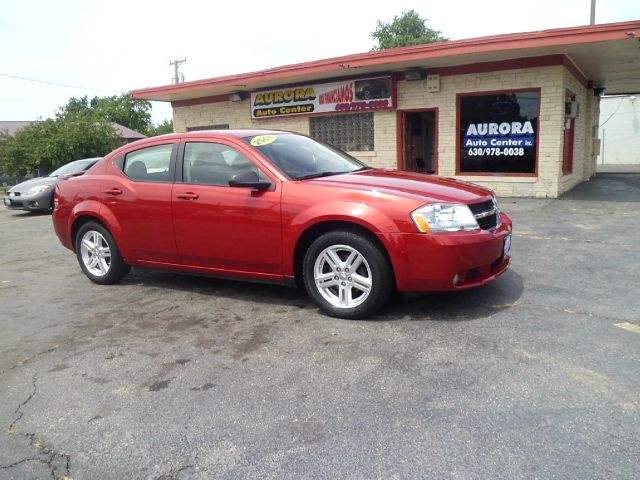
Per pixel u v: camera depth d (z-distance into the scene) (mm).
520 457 2451
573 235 7266
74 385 3467
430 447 2564
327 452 2578
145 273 6457
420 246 3992
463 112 12469
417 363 3461
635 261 5781
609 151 31500
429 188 4363
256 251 4691
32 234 10617
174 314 4793
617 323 3992
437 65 12320
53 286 6133
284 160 4855
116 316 4840
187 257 5184
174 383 3406
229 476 2453
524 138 11820
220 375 3477
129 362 3777
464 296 4762
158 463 2584
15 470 2576
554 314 4227
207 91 15875
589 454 2449
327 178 4645
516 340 3742
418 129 14375
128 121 53156
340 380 3297
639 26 9219
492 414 2816
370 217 4098
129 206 5445
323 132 14711
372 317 4367
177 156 5258
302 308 4746
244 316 4621
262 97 15445
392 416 2855
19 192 14086
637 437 2562
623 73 14312
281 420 2887
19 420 3059
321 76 13758
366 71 13109
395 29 44281
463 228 4059
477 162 12508
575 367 3301
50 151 27781
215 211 4840
